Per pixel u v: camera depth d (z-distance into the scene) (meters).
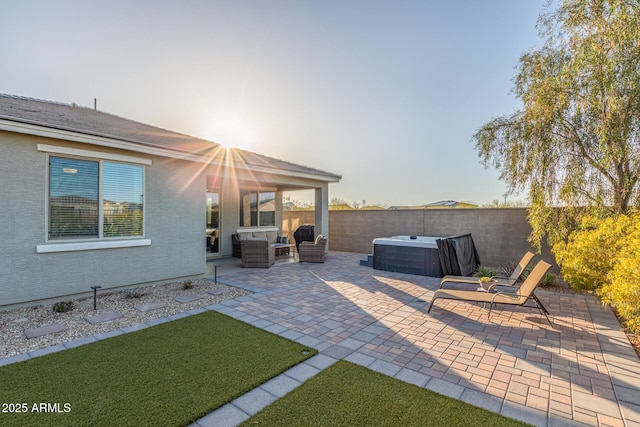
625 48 5.68
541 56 7.13
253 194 13.55
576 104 6.55
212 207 12.02
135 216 7.22
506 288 7.46
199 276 8.61
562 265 7.00
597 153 6.70
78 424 2.59
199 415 2.73
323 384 3.29
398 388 3.23
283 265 10.88
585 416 2.81
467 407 2.91
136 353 3.96
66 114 7.71
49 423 2.60
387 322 5.26
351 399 3.02
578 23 6.31
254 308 5.96
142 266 7.34
